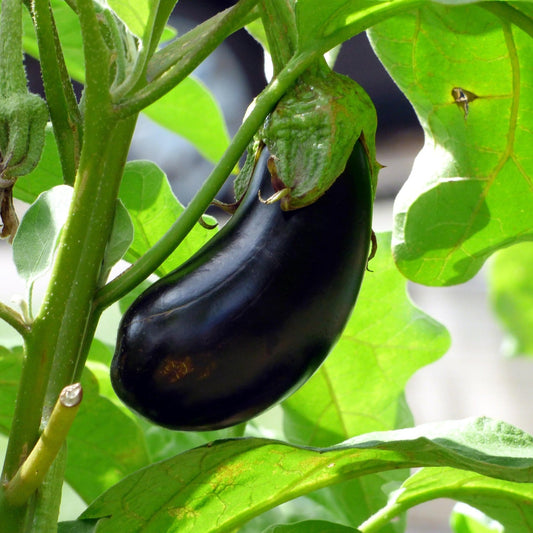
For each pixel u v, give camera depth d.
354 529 0.76
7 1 0.65
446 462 0.71
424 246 0.83
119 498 0.71
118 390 0.67
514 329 1.43
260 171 0.68
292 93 0.67
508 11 0.73
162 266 0.86
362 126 0.68
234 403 0.66
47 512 0.65
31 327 0.64
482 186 0.81
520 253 1.37
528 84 0.78
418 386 2.49
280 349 0.66
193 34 0.69
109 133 0.64
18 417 0.64
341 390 0.96
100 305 0.66
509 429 0.74
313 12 0.66
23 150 0.64
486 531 0.93
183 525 0.75
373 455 0.73
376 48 0.80
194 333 0.65
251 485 0.74
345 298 0.67
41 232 0.67
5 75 0.65
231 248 0.67
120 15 0.73
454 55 0.78
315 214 0.67
